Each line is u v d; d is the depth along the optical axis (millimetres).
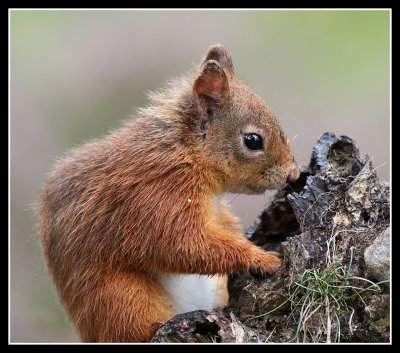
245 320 9203
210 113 11016
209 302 11648
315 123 20234
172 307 11016
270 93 21000
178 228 10344
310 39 22766
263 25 23375
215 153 10914
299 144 14102
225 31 23375
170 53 22672
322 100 21031
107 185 10766
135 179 10617
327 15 23391
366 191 9258
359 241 8969
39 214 12219
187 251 10289
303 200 9453
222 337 8430
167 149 10758
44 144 21266
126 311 10484
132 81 22281
